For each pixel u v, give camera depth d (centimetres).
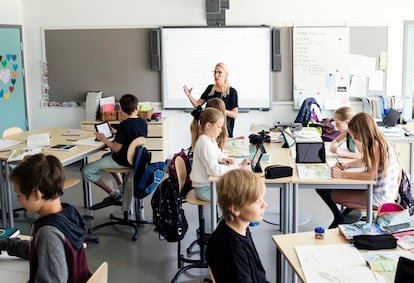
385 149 332
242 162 354
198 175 353
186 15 677
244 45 670
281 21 664
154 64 683
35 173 175
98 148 450
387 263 198
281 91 677
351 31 658
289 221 339
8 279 190
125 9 685
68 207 187
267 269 361
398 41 658
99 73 701
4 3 660
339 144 427
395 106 628
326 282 187
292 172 336
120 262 379
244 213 193
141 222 455
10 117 679
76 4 691
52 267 171
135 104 439
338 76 666
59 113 715
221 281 192
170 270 364
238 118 690
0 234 221
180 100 691
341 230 233
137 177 426
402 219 236
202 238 359
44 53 705
